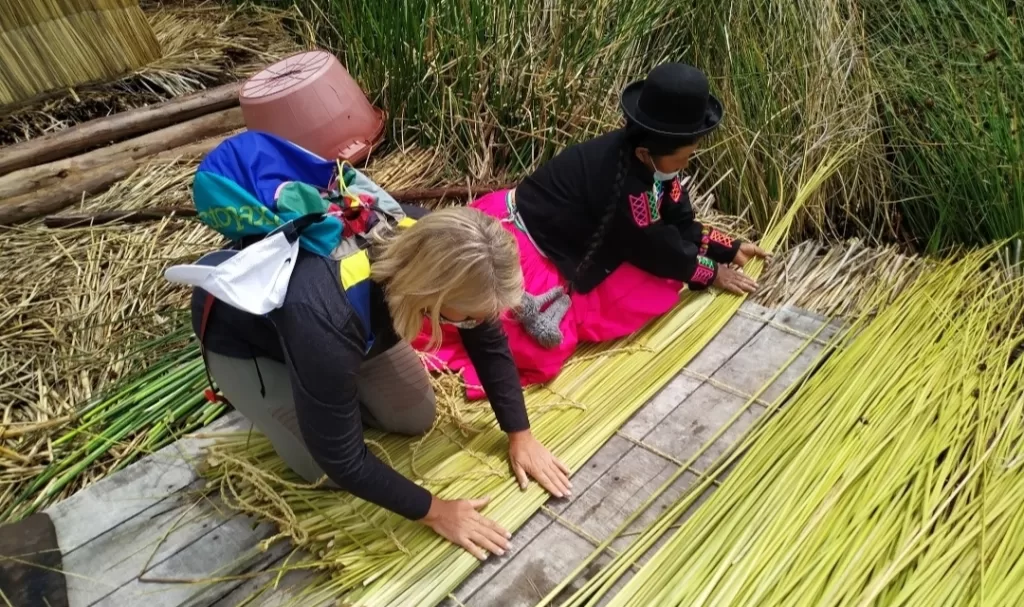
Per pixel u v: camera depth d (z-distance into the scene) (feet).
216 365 4.67
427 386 5.35
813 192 7.68
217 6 13.51
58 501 5.47
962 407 5.08
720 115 5.76
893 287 6.56
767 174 7.98
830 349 6.01
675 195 6.26
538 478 5.11
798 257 7.23
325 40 11.74
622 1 9.03
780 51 8.18
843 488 4.60
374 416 5.52
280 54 11.89
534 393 6.01
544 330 5.76
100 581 4.78
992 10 7.88
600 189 5.82
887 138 7.99
